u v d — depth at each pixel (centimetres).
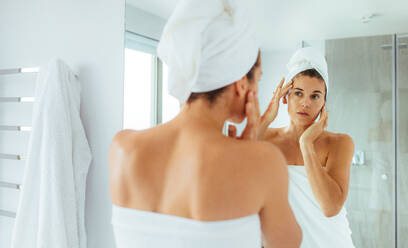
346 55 79
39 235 114
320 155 80
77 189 120
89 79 128
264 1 90
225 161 48
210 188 47
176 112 106
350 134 77
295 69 84
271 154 50
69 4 133
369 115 76
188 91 52
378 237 74
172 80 53
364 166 76
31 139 121
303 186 81
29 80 148
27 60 148
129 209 55
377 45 76
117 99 120
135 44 116
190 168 49
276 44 88
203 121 53
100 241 125
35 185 121
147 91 113
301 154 82
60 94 117
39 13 143
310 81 82
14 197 154
